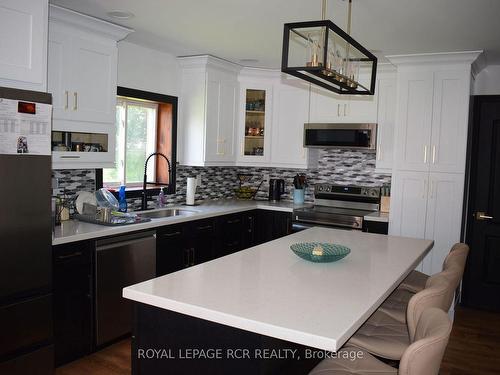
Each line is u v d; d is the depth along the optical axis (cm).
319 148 517
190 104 468
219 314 164
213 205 482
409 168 430
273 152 523
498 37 348
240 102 510
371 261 256
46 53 266
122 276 332
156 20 336
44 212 261
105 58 352
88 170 376
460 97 408
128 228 332
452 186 414
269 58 452
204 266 235
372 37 360
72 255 293
